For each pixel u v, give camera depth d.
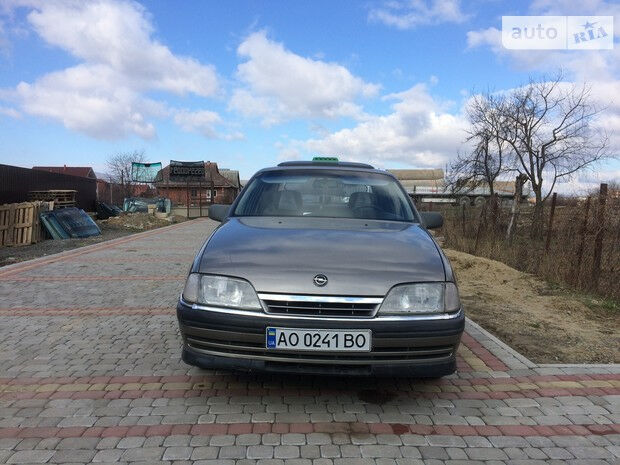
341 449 2.78
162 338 4.73
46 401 3.34
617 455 2.79
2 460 2.62
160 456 2.68
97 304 6.10
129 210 28.80
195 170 37.28
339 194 4.46
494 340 4.83
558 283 7.77
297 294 2.93
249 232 3.63
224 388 3.57
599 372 4.02
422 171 41.69
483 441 2.91
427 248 3.43
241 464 2.62
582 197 9.93
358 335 2.90
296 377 3.78
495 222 13.07
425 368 3.02
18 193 17.02
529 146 16.52
